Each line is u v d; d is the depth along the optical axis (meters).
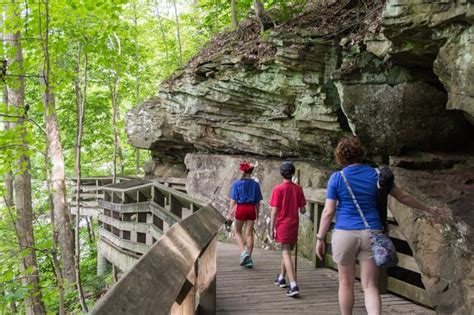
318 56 8.49
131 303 1.77
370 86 7.43
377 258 3.73
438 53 6.09
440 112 7.11
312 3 9.96
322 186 9.02
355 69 7.54
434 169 6.82
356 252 3.91
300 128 9.70
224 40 12.60
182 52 23.55
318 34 8.45
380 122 7.36
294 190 6.05
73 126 18.27
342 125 8.84
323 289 6.33
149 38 24.62
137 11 22.81
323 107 8.78
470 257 4.65
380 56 6.90
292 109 9.84
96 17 8.02
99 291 10.86
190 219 4.18
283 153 10.95
